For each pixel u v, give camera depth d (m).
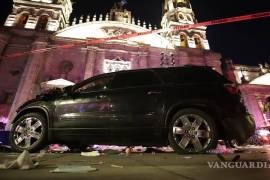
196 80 5.51
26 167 2.68
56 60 30.70
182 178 2.16
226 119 4.89
